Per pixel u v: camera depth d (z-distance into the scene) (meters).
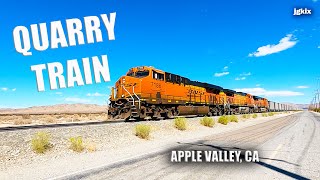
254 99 66.50
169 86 26.17
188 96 30.22
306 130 20.59
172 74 27.05
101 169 7.52
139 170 7.32
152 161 8.60
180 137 16.89
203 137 16.50
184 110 29.00
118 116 21.78
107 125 16.28
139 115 21.56
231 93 48.72
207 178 6.44
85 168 7.74
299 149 10.88
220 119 28.41
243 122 34.56
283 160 8.62
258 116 54.44
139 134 15.20
